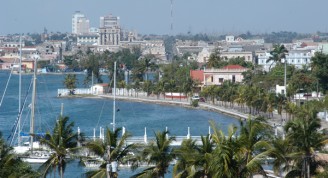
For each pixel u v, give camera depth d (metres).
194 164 153.00
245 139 152.50
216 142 154.50
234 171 148.12
